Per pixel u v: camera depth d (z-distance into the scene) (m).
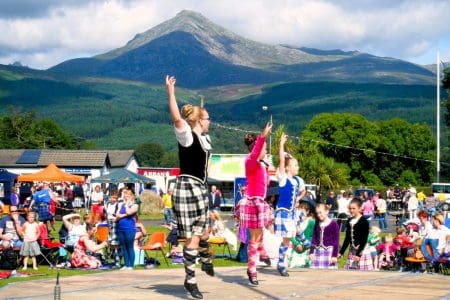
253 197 9.27
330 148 99.38
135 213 15.58
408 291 8.45
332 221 12.61
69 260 17.78
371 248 15.06
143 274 10.68
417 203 37.00
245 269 11.14
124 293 8.55
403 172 100.81
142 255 17.30
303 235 12.73
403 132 101.94
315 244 12.62
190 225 7.97
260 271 10.77
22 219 17.98
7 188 39.03
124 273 10.85
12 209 17.56
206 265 8.70
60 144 123.12
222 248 22.39
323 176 65.56
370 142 98.75
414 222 19.91
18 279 13.59
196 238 8.04
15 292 9.06
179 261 17.98
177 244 19.47
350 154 99.75
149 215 47.16
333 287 8.84
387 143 99.69
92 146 146.62
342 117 100.06
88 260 16.95
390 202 55.00
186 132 7.89
